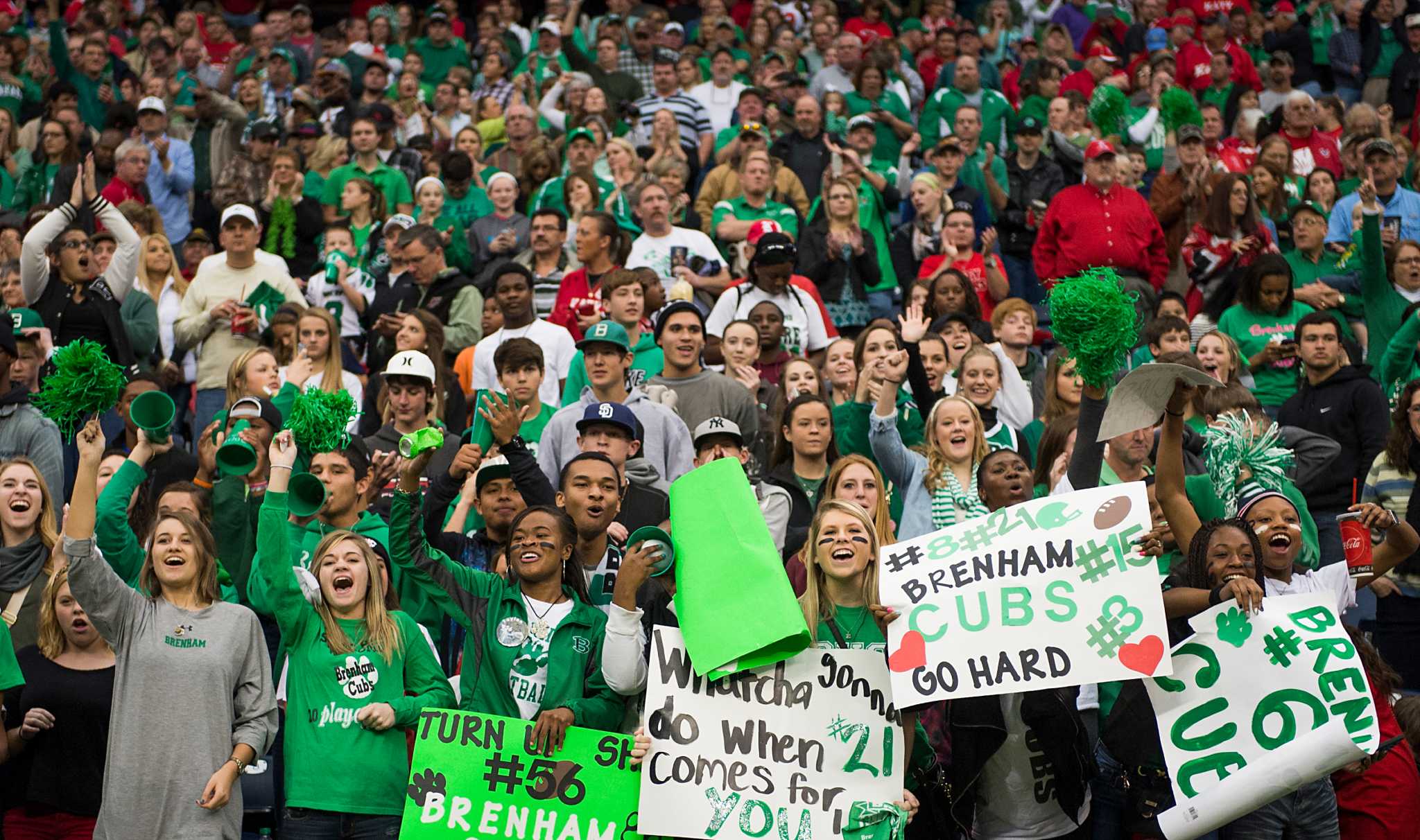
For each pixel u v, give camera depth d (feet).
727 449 75.31
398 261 109.81
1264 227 113.91
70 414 58.85
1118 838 59.88
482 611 59.47
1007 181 134.51
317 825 58.08
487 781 55.67
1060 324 56.90
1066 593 54.65
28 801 61.93
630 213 119.65
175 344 104.94
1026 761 59.26
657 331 87.76
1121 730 57.98
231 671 59.41
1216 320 109.29
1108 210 113.60
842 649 55.67
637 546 55.88
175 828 57.62
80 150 141.69
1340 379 87.97
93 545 58.29
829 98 144.77
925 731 58.23
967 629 54.65
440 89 154.20
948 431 72.79
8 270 100.99
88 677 62.54
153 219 118.11
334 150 137.80
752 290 98.32
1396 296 105.19
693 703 55.11
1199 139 120.57
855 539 56.29
